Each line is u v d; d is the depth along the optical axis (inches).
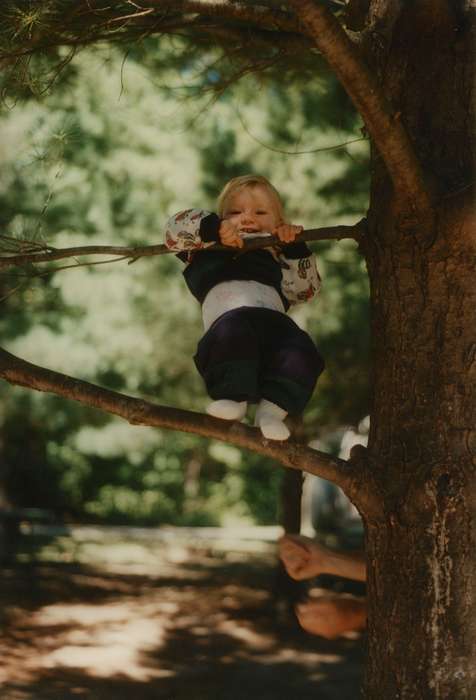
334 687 319.6
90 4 158.9
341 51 107.0
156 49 251.0
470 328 125.3
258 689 313.6
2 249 142.6
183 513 1082.1
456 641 121.4
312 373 131.5
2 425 573.6
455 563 122.4
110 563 594.6
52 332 477.7
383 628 126.0
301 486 430.0
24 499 957.8
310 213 401.4
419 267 126.9
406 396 127.4
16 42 156.3
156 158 424.2
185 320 453.4
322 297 410.6
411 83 132.5
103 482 1050.1
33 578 501.4
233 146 413.1
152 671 331.0
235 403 125.3
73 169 419.2
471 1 131.9
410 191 122.3
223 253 140.8
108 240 444.5
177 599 462.0
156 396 493.0
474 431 124.6
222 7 138.3
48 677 312.5
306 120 392.5
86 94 363.6
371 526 128.0
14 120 375.6
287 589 422.9
